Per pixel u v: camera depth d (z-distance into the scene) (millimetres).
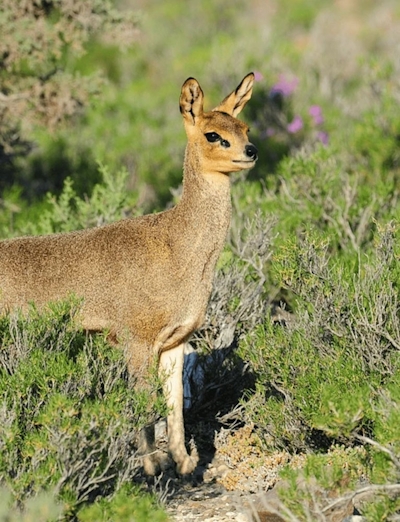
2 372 11266
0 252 13258
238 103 14508
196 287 13016
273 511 9961
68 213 19016
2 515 9375
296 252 13445
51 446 9938
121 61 41688
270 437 13227
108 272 12961
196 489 12695
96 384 11406
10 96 22000
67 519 9992
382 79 26578
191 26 50375
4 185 24609
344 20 48656
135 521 9242
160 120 32875
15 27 21109
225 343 15195
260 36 38875
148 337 12992
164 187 26125
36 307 12859
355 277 13680
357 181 20422
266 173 25266
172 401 13195
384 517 9617
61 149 27734
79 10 21484
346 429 10102
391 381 11812
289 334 13164
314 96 31984
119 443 10578
